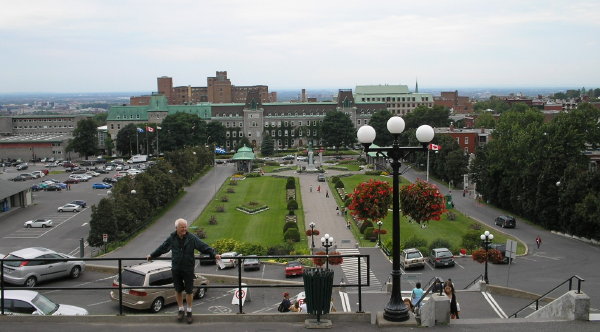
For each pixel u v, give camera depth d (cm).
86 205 11188
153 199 9525
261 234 8438
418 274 5359
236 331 1719
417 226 8662
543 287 5012
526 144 9469
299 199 11556
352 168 16838
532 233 8144
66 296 3231
